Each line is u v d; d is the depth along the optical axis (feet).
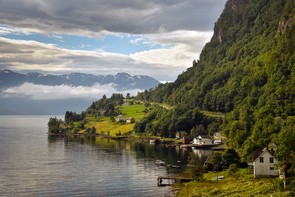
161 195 413.18
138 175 524.11
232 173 472.85
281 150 376.89
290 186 342.44
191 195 387.55
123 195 417.90
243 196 345.51
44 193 430.20
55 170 569.64
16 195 422.00
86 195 420.36
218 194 371.35
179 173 531.50
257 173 435.94
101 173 542.57
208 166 523.29
